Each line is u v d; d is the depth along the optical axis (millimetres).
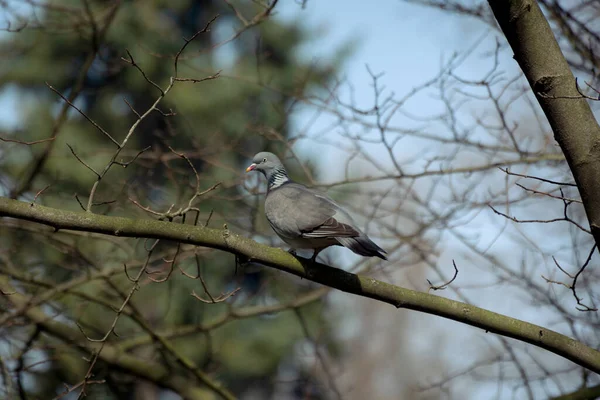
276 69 21297
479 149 10836
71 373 12820
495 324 6945
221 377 23422
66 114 11555
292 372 23281
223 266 19141
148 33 20578
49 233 11031
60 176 14055
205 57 22062
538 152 10469
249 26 10164
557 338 6871
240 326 22953
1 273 10844
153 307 18922
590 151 5820
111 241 11047
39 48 20906
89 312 16203
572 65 9430
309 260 7250
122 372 11742
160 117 19797
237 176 12453
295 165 20656
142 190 12211
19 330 12195
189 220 11594
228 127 18297
